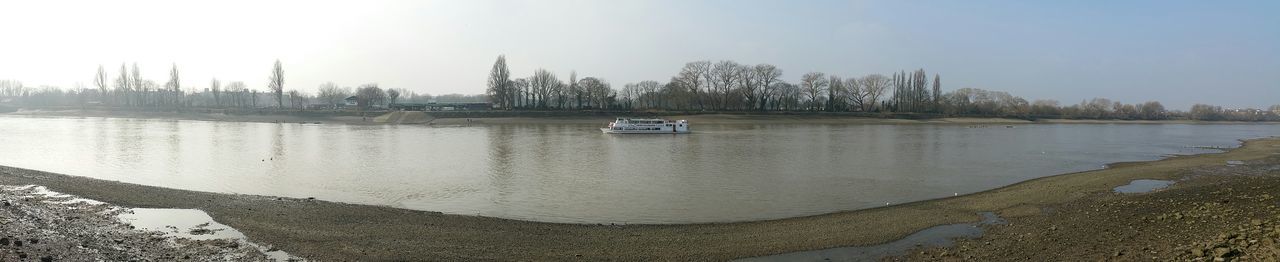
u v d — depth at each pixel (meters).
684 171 50.84
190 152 64.56
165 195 34.12
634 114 161.88
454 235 25.64
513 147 75.88
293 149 69.81
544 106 181.75
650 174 48.75
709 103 180.62
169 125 124.00
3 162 53.56
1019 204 32.09
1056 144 85.81
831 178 46.34
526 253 23.00
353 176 46.59
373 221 28.19
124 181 42.66
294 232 25.75
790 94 192.25
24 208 28.09
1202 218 24.62
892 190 40.34
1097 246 21.98
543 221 29.92
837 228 27.44
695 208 33.94
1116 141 94.88
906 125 154.25
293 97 198.12
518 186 42.06
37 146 69.88
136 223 27.20
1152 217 26.08
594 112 159.88
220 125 127.06
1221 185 34.88
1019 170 51.91
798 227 27.81
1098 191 35.88
